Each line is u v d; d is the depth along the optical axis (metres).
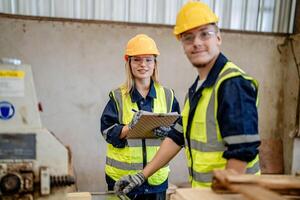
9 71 0.76
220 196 0.76
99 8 2.42
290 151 2.77
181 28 1.05
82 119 2.50
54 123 2.45
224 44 2.69
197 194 0.77
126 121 1.73
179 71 2.62
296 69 2.71
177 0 2.54
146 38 1.77
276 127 2.88
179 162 2.68
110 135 1.66
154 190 1.69
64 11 2.37
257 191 0.61
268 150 2.82
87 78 2.47
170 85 2.62
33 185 0.76
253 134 0.92
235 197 0.75
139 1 2.48
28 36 2.33
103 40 2.46
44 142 0.77
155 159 1.35
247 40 2.73
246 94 0.93
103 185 2.58
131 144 1.69
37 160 0.77
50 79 2.40
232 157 0.91
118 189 1.33
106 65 2.48
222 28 2.67
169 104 1.83
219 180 0.73
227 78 0.96
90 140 2.54
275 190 0.67
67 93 2.45
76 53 2.42
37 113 0.77
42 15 2.34
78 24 2.40
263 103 2.83
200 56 1.06
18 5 2.29
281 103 2.86
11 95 0.76
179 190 0.81
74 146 2.51
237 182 0.67
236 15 2.68
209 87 1.03
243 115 0.91
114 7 2.45
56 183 0.77
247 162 0.92
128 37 2.49
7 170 0.74
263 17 2.73
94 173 2.56
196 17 1.02
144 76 1.74
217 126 1.00
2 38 2.29
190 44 1.07
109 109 1.77
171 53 2.59
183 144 1.32
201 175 1.06
